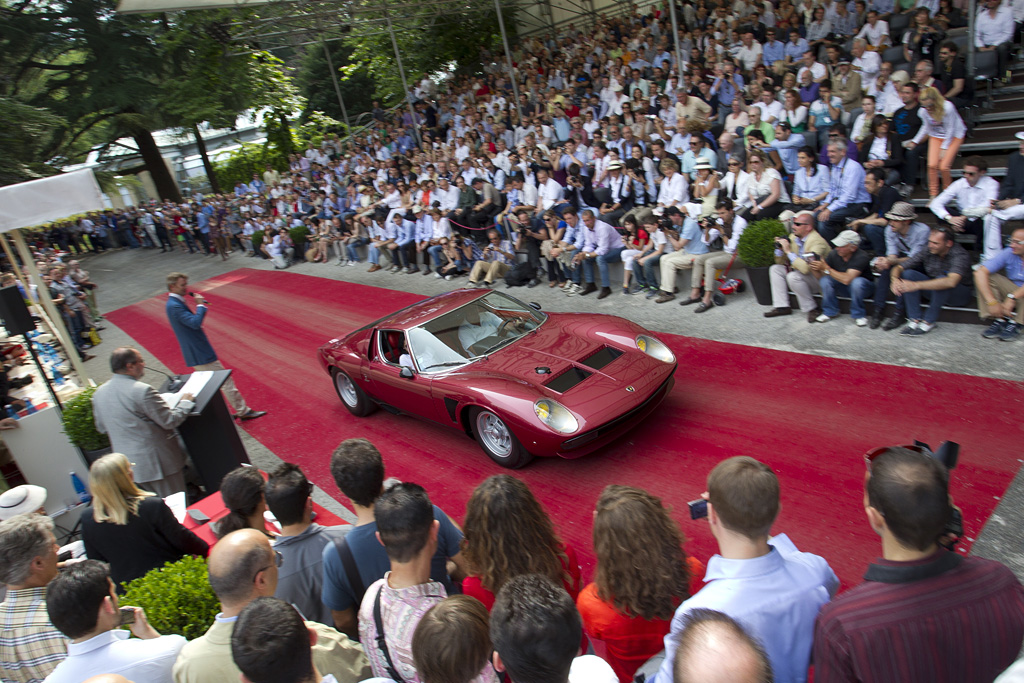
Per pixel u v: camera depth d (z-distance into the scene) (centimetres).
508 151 1516
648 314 877
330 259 1759
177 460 596
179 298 768
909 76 942
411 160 1898
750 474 209
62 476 684
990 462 448
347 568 306
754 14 1396
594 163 1209
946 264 618
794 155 967
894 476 184
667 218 891
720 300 847
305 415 817
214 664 249
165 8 1412
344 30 2006
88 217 3244
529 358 592
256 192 2802
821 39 1230
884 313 680
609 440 536
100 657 274
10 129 2214
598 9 2167
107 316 1717
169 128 3281
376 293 1334
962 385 544
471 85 2197
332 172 2198
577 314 673
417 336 651
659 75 1434
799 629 208
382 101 3170
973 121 919
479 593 288
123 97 2884
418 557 255
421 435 688
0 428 651
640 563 242
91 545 402
